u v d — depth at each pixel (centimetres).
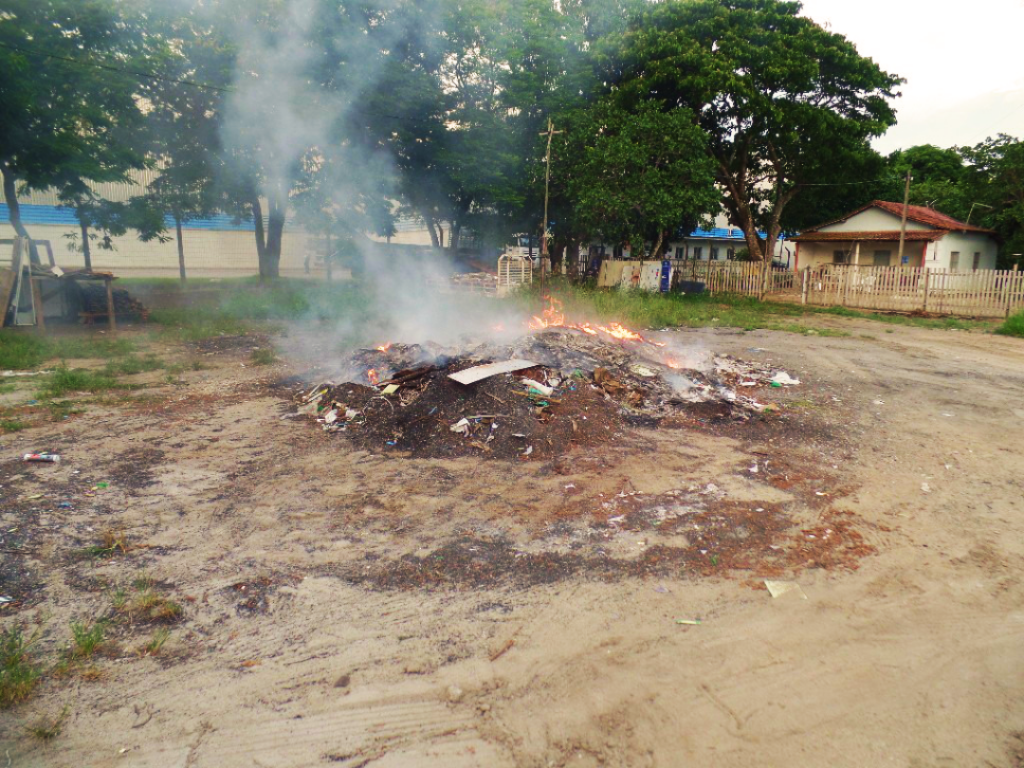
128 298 1580
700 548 441
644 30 2591
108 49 1630
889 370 1076
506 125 2553
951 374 1050
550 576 405
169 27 1889
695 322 1681
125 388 877
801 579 404
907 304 2091
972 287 1959
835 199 3397
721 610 371
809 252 3312
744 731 281
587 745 273
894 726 285
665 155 2344
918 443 680
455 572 409
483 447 624
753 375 1001
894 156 3047
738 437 686
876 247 3050
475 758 266
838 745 273
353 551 434
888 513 502
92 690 302
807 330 1588
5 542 434
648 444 654
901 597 386
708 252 4797
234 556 425
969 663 328
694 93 2425
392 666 321
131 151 1672
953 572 415
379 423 684
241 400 820
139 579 395
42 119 1459
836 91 2633
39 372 962
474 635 346
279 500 513
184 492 526
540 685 309
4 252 3075
